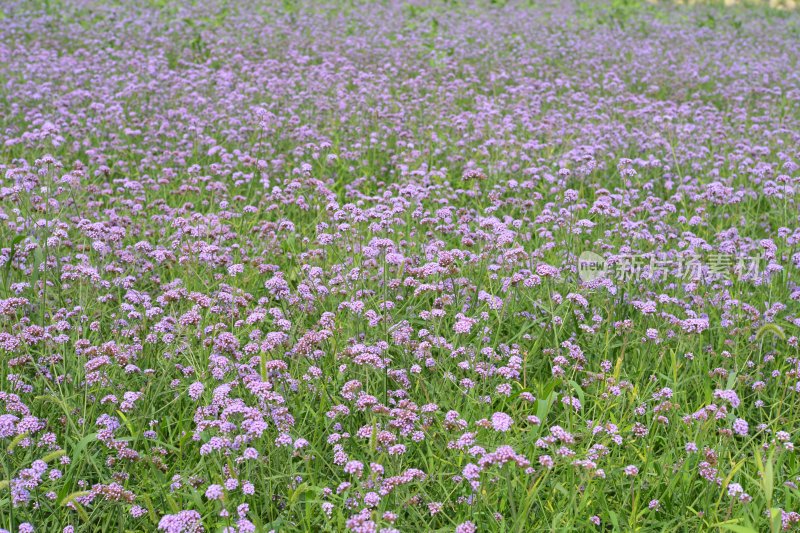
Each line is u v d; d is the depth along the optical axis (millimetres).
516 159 9016
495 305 4980
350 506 3561
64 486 3508
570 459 3699
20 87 11055
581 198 8023
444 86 12320
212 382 4402
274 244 6457
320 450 4121
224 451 3799
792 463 4074
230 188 8211
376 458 3939
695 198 7586
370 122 10156
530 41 17094
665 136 9797
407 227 6793
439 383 4605
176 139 9586
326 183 8305
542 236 6645
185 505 3826
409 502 3564
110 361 4371
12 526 3318
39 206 6328
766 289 5945
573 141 9383
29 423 3689
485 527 3613
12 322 5008
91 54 13633
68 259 5922
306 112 10547
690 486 3877
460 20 19766
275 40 15758
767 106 11594
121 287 5629
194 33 15953
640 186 8438
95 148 8852
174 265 6066
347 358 4566
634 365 5047
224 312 5266
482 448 3576
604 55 15680
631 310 5562
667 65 15078
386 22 18609
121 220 6793
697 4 25484
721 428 4188
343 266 5949
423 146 9508
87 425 4152
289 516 3674
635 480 3934
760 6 25672
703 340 5309
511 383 4777
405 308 5398
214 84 11961
